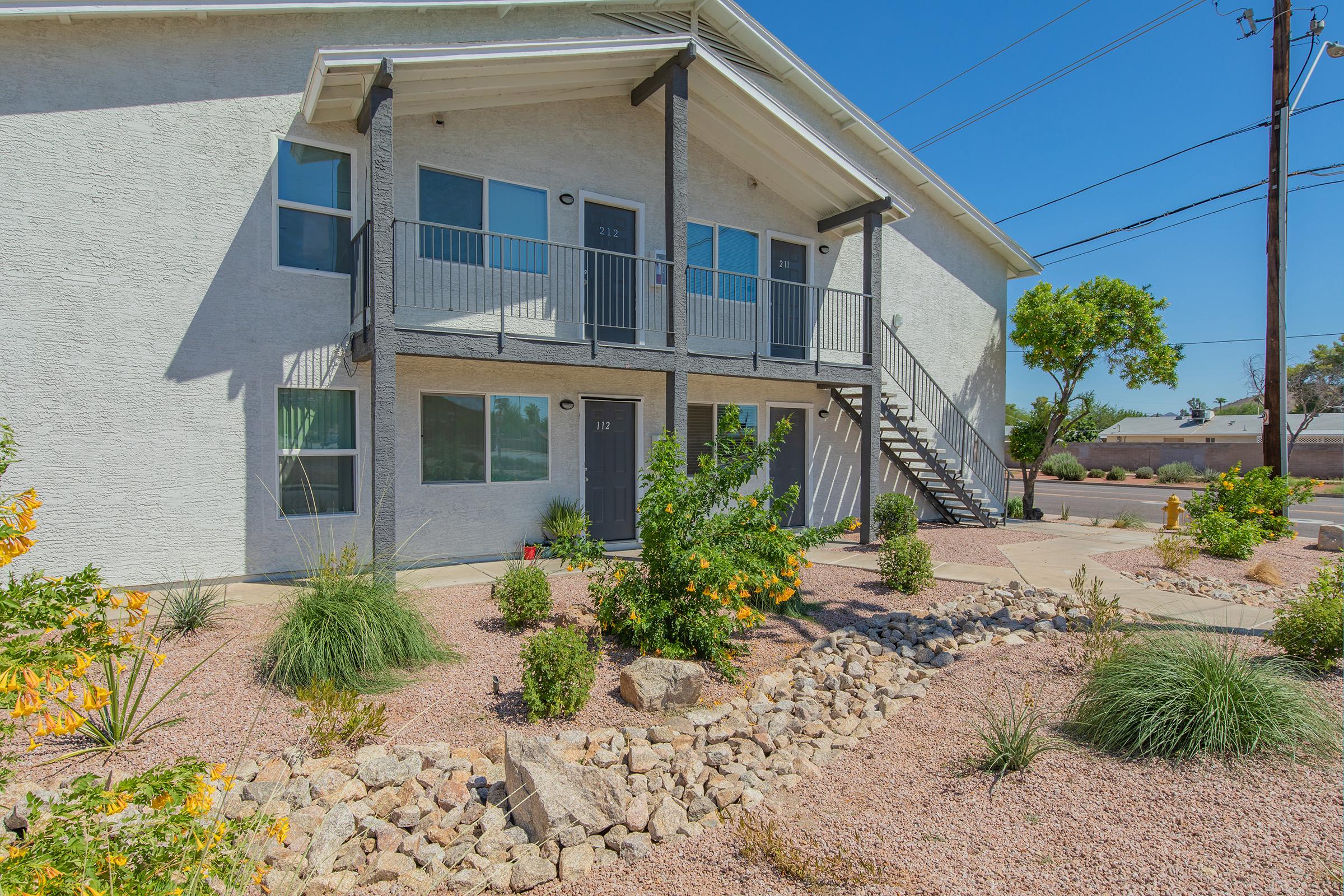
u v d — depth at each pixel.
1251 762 3.58
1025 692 4.73
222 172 7.50
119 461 7.07
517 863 3.04
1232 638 5.71
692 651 5.55
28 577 2.12
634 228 10.40
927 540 11.57
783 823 3.34
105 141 6.95
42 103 6.70
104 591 2.18
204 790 2.11
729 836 3.27
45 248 6.72
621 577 5.78
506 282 9.26
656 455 5.94
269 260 7.75
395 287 7.66
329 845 3.03
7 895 1.65
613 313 10.20
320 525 8.08
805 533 6.11
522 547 9.47
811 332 12.28
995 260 15.27
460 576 7.96
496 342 7.72
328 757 3.82
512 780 3.44
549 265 9.53
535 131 9.44
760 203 11.63
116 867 1.89
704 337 11.06
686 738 4.27
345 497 8.32
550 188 9.59
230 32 7.50
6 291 6.59
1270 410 12.16
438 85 7.95
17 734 3.65
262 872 2.46
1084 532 13.07
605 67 8.83
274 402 7.79
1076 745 3.95
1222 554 10.24
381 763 3.68
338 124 8.08
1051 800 3.36
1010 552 10.56
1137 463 36.34
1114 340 15.15
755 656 5.89
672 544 5.59
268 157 7.71
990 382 15.19
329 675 4.66
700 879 2.94
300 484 8.02
